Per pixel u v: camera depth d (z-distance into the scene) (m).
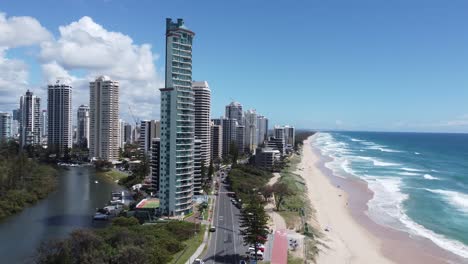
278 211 163.50
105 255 86.56
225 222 142.38
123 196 196.62
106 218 157.12
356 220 162.12
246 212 110.81
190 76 154.25
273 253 110.94
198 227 130.88
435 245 131.00
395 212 175.38
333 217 166.00
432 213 173.00
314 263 107.56
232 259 104.44
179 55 150.75
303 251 114.00
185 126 152.12
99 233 103.88
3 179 188.50
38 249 88.88
